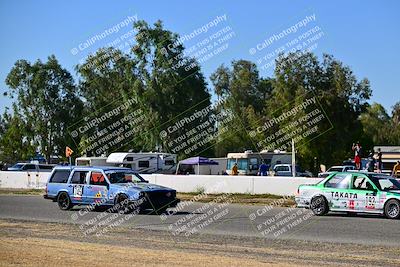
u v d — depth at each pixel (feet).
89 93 201.77
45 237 53.62
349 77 162.50
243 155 173.88
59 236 54.54
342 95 161.17
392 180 72.28
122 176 79.15
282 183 102.42
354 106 164.55
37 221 67.87
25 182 150.71
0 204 93.45
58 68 202.59
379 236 54.13
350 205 71.72
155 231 58.80
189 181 114.42
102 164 166.91
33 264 37.09
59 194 82.02
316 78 164.45
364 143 169.58
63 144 204.85
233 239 52.80
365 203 70.69
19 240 50.21
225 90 258.57
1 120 264.93
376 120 299.38
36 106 201.26
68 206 81.15
